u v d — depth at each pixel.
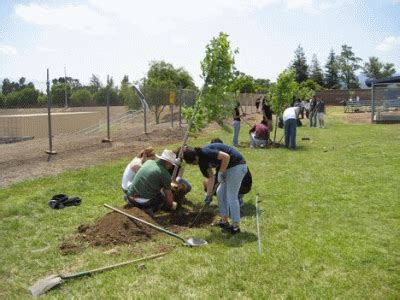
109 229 5.96
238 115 15.71
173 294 4.36
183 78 40.12
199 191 8.64
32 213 7.25
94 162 12.02
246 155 13.47
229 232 6.21
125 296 4.32
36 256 5.41
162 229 5.95
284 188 8.94
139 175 6.84
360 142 16.88
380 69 108.00
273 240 5.82
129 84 20.14
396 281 4.57
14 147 14.70
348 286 4.47
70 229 6.41
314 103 24.75
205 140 17.89
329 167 11.30
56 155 12.99
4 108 13.62
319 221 6.71
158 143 16.30
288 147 15.29
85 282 4.66
